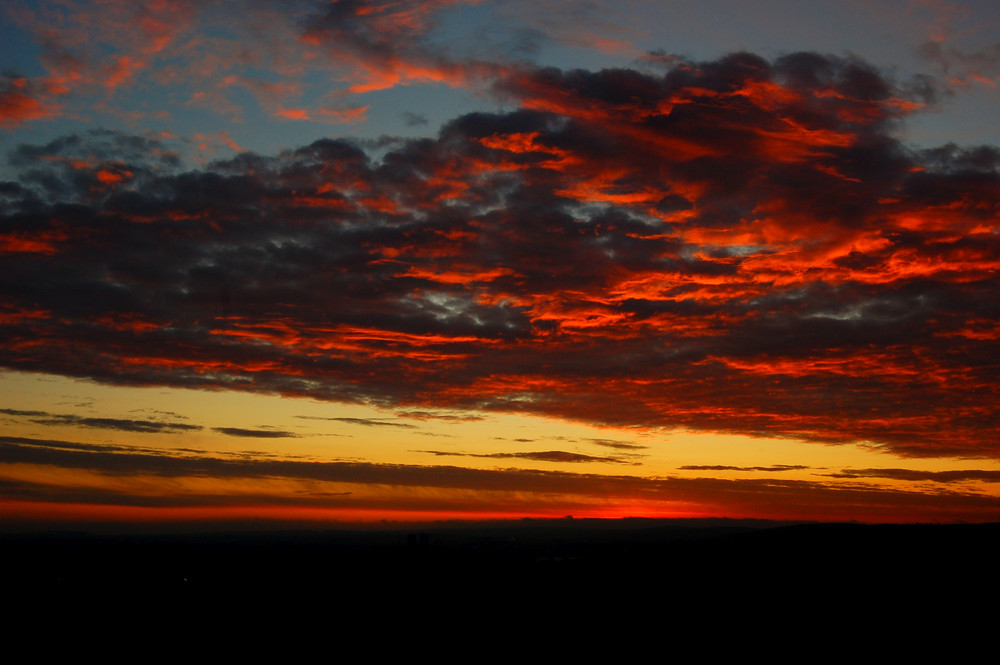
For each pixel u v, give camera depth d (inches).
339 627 2004.2
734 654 1695.4
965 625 1830.7
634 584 2506.2
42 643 1873.8
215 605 2321.6
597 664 1651.1
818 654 1676.9
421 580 2778.1
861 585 2273.6
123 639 1886.1
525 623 2014.0
